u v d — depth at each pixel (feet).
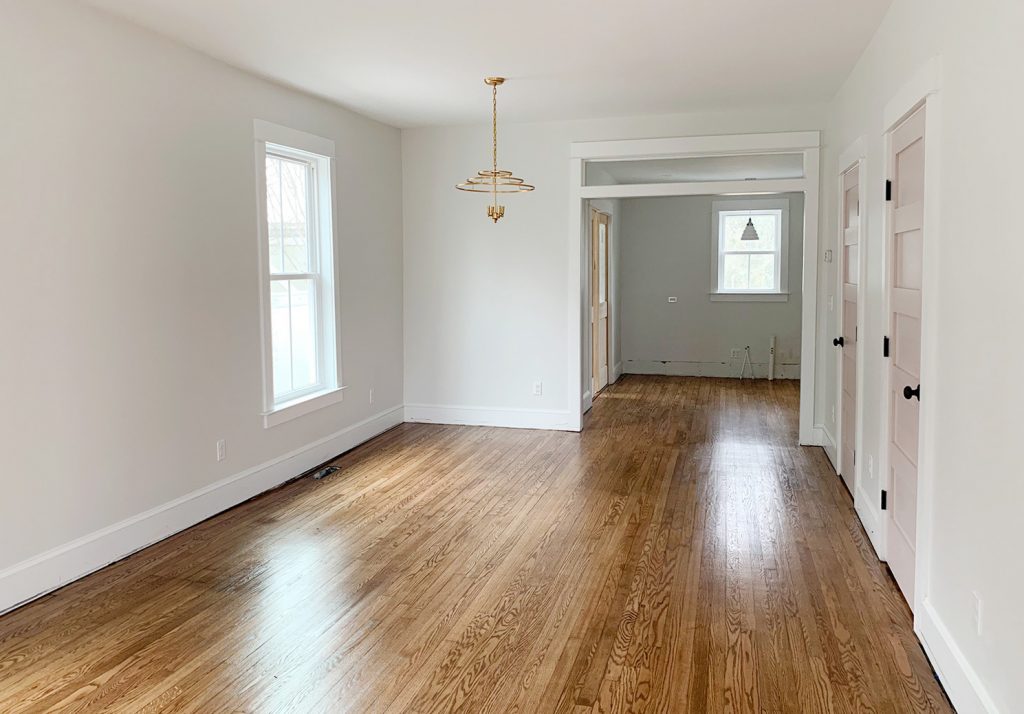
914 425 9.87
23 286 10.19
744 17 11.94
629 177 29.40
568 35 12.80
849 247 15.55
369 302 20.06
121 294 11.82
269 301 15.44
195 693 8.09
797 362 31.63
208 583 11.02
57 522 10.81
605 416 23.47
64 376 10.85
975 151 7.41
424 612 10.07
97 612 10.05
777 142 19.01
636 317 33.14
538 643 9.19
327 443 18.03
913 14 10.01
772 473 16.90
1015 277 6.33
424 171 21.62
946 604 8.21
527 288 21.27
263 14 11.55
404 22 12.00
